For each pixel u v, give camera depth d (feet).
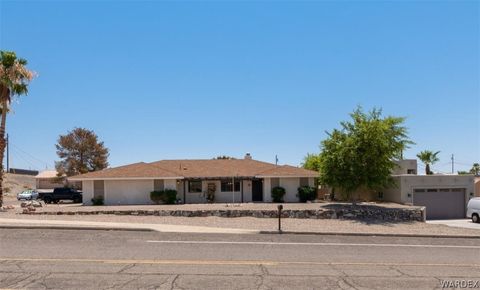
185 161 158.20
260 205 126.72
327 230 80.33
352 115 118.93
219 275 38.83
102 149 253.85
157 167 146.82
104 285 34.94
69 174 246.88
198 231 70.74
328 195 157.79
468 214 128.16
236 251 52.21
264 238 64.08
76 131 251.19
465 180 144.97
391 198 146.30
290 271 40.88
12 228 70.90
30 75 125.39
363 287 35.24
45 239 59.72
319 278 38.11
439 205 143.33
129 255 48.39
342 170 116.67
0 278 36.86
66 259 45.44
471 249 58.13
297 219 109.40
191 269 41.24
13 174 296.10
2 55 122.62
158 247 54.29
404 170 177.27
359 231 83.46
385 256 50.57
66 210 115.34
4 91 121.39
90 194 142.20
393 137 117.80
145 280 36.68
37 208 124.47
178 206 125.39
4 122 126.11
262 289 34.30
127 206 129.80
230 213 113.70
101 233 66.74
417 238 70.08
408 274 40.27
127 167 146.30
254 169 150.30
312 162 191.93
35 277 37.27
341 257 49.19
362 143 115.24
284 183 146.72
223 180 147.33
